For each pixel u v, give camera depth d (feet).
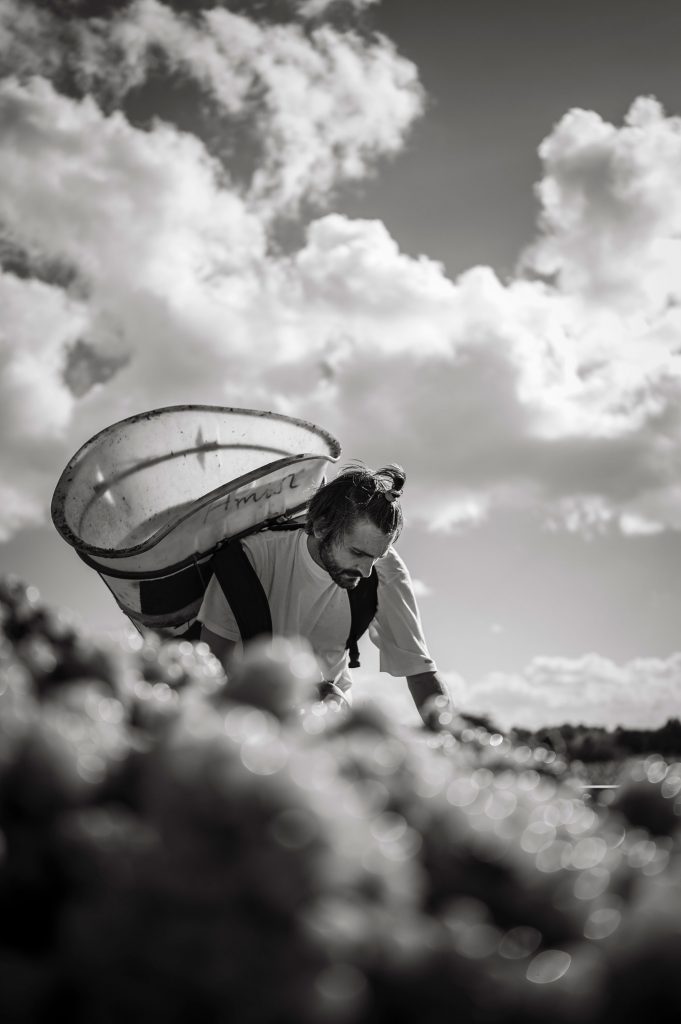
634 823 1.62
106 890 1.02
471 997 1.02
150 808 1.07
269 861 1.01
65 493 6.62
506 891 1.21
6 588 1.72
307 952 0.96
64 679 1.51
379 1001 1.01
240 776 1.05
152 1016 0.95
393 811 1.27
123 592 6.67
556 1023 1.03
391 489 6.79
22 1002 0.96
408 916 1.07
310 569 6.74
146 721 1.44
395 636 7.36
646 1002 1.05
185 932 0.97
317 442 7.91
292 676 1.56
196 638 6.88
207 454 7.36
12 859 1.05
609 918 1.17
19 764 1.12
